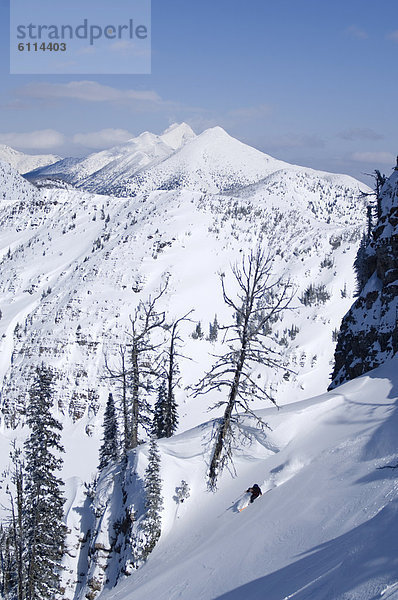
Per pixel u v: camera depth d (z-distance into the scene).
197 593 16.95
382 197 44.09
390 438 18.94
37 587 32.78
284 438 25.19
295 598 11.66
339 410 25.25
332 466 20.03
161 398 49.66
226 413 26.28
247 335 26.20
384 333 36.59
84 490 38.75
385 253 38.91
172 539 23.77
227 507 23.05
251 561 16.77
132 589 21.47
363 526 13.77
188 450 27.70
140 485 27.16
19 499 30.38
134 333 36.97
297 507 18.53
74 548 34.62
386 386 25.14
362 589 9.97
